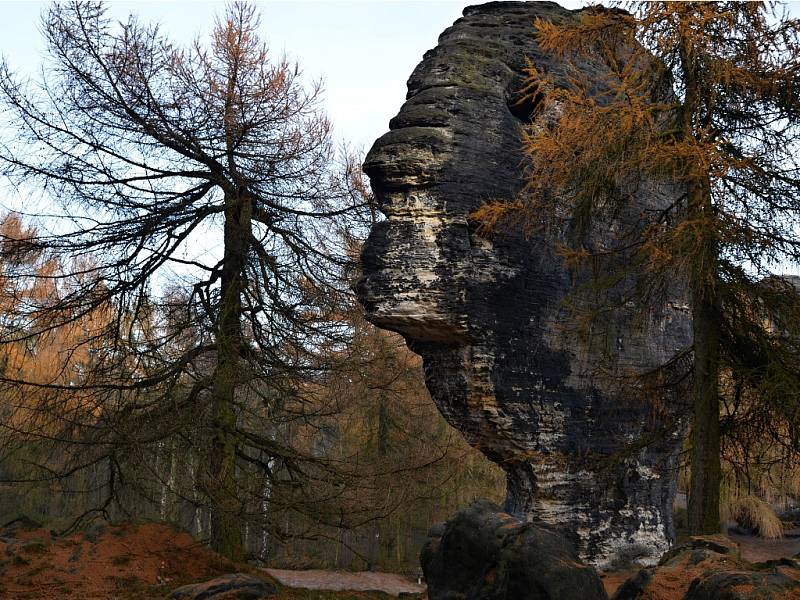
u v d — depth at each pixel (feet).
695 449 36.60
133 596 36.09
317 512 48.26
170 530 43.06
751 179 35.04
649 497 46.42
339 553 88.74
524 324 43.21
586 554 43.73
